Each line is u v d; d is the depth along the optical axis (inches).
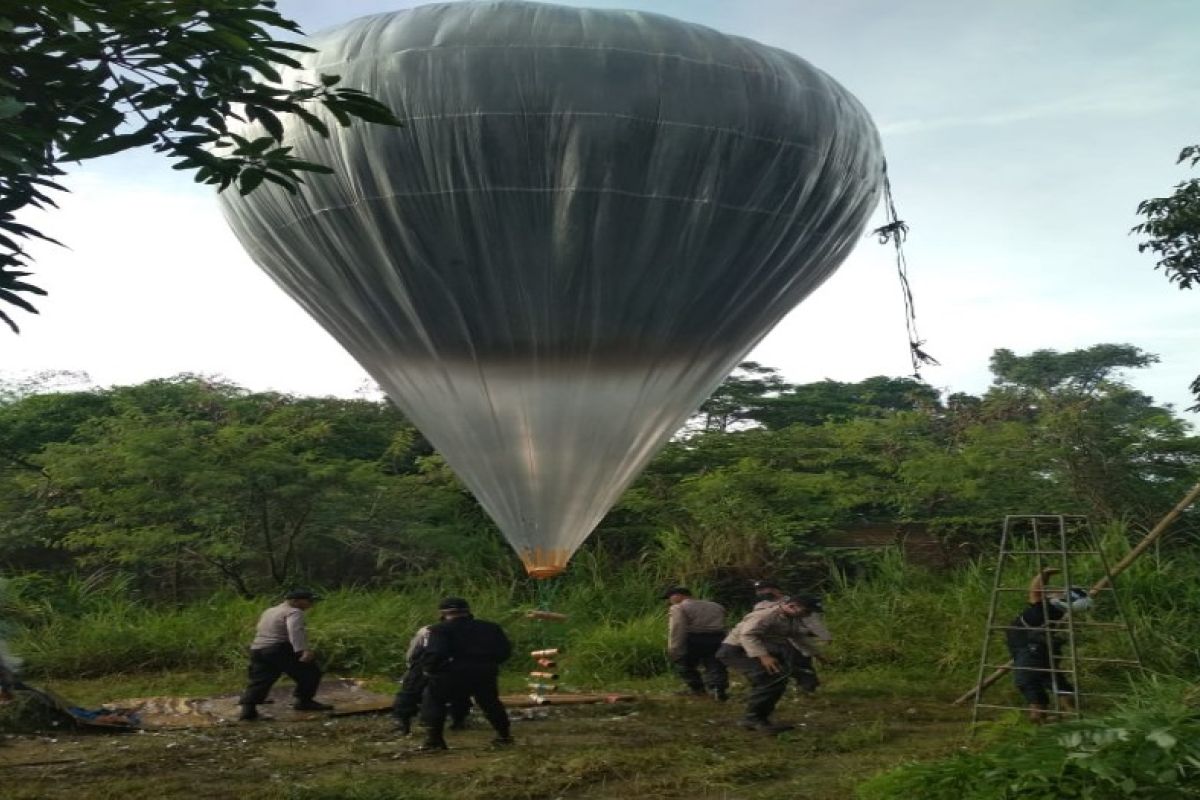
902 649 582.9
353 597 741.3
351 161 427.2
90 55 206.2
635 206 427.8
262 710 477.7
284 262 474.9
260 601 710.5
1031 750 252.8
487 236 428.8
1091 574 582.9
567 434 455.2
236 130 370.9
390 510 865.5
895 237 460.1
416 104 417.1
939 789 266.4
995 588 420.8
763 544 807.7
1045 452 810.2
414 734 417.7
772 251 459.5
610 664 600.1
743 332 477.7
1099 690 465.7
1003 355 1701.5
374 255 442.3
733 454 955.3
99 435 938.7
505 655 392.2
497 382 451.8
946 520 810.2
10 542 847.1
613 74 420.2
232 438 837.2
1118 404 899.4
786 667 413.7
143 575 848.3
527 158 419.5
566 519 465.7
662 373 460.4
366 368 485.4
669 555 815.1
